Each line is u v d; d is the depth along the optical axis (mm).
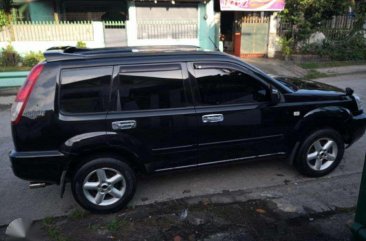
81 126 3344
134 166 3740
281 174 4457
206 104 3729
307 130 4129
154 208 3703
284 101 3996
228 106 3795
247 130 3904
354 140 4484
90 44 13562
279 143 4094
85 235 3244
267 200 3799
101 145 3400
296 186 4117
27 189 4191
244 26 14656
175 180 4340
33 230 3342
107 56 3492
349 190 3979
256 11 14258
